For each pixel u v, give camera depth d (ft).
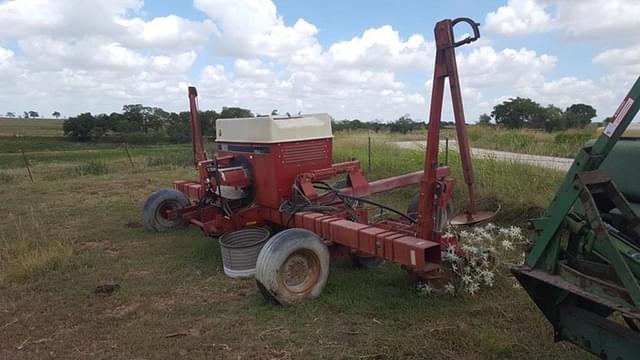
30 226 26.18
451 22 12.60
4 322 14.03
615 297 7.73
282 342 12.10
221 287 16.07
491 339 11.58
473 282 14.30
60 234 24.02
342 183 19.86
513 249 17.60
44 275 17.79
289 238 14.06
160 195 23.58
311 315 13.50
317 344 11.98
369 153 42.93
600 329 8.91
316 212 17.03
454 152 35.47
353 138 64.64
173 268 18.15
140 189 38.55
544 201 23.17
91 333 13.15
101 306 14.93
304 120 18.38
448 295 14.29
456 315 13.20
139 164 57.16
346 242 14.88
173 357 11.69
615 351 8.64
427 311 13.46
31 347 12.56
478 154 34.91
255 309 14.08
